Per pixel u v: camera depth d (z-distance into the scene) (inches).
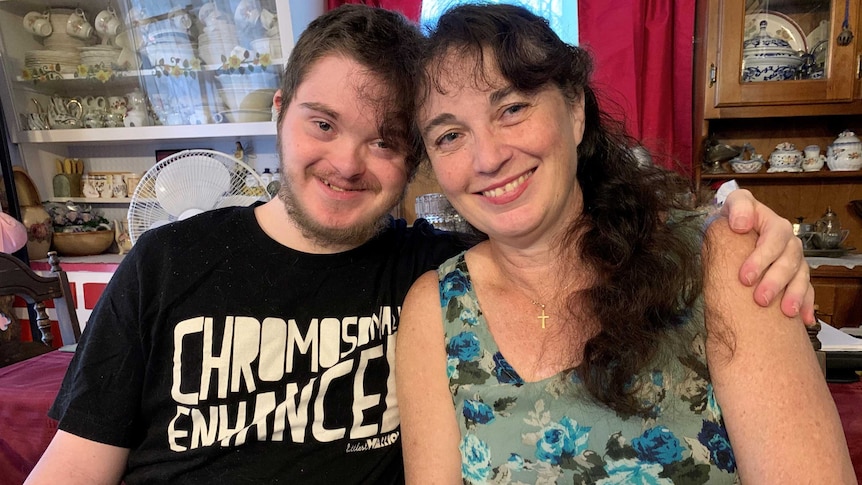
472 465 31.1
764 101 78.1
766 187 90.4
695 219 31.4
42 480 33.5
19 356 65.6
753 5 79.2
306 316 37.2
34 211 102.0
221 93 96.0
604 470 28.1
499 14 30.2
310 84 34.6
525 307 33.4
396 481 38.3
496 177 30.5
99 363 35.9
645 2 81.1
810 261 80.1
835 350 43.8
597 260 31.1
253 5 89.2
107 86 105.5
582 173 34.4
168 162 77.1
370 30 34.8
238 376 35.7
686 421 27.4
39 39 107.1
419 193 91.1
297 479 34.9
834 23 75.2
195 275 37.1
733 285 27.9
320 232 36.9
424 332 35.3
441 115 30.9
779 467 24.4
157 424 36.1
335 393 36.7
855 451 38.7
